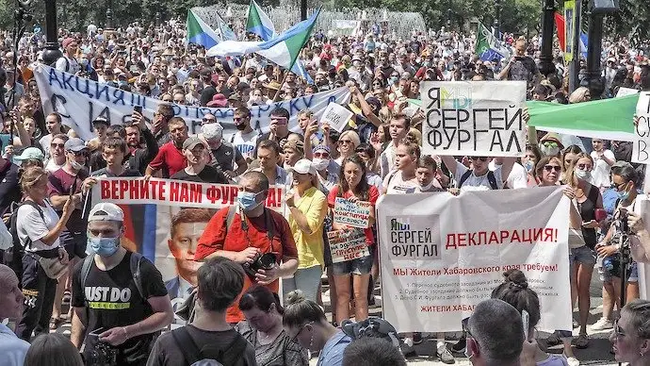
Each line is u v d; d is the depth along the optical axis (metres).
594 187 9.14
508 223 8.39
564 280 8.35
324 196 8.55
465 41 57.22
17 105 14.56
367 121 14.28
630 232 7.94
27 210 8.32
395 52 42.28
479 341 4.33
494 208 8.40
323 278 11.80
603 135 10.48
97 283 6.18
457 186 9.09
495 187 8.91
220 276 5.22
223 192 8.35
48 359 4.56
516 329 4.32
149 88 18.38
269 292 6.22
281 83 19.25
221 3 73.94
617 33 42.28
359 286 8.91
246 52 19.20
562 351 9.04
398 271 8.48
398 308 8.50
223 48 19.31
